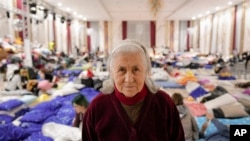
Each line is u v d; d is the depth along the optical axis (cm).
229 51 1263
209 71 964
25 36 686
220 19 1384
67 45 1522
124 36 1864
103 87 97
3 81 638
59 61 962
